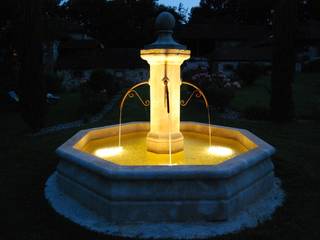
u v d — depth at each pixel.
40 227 4.28
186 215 4.16
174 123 5.84
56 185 5.53
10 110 18.06
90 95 17.25
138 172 4.05
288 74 12.27
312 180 5.94
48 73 28.80
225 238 3.86
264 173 4.95
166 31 5.63
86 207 4.64
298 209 4.70
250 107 14.16
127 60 37.09
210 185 4.14
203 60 42.22
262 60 37.25
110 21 56.72
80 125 12.68
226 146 6.56
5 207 4.93
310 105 16.64
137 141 7.02
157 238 3.86
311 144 8.99
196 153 6.04
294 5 11.98
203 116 14.20
